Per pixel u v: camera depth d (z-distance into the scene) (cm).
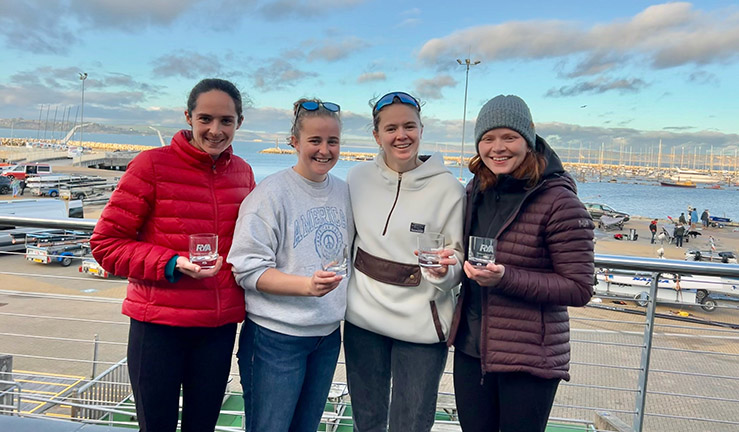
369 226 180
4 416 206
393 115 171
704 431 604
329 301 171
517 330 155
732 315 813
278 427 168
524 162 157
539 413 156
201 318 159
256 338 169
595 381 713
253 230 160
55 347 838
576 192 159
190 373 167
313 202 173
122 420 457
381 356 183
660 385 706
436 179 179
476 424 167
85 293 1215
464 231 177
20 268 1412
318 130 164
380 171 184
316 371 176
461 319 170
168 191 158
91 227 256
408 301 174
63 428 199
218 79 163
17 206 1553
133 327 160
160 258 149
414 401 175
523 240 156
